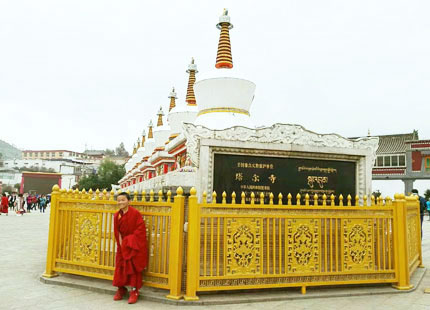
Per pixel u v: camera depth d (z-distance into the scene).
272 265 7.82
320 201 10.23
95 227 8.30
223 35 13.16
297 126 10.07
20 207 34.81
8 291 7.86
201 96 12.59
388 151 57.41
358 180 10.69
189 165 11.98
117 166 75.94
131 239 7.21
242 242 7.47
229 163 9.62
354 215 8.26
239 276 7.36
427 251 15.12
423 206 14.45
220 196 9.39
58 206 8.91
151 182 15.09
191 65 17.52
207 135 9.40
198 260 7.18
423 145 53.47
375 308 7.11
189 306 6.95
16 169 121.38
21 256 12.11
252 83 12.51
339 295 7.80
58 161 133.38
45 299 7.32
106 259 8.20
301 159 10.22
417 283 9.06
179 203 7.33
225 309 6.84
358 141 10.63
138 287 7.25
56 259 8.73
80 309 6.75
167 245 7.45
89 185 72.06
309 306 7.13
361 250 8.23
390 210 8.59
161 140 21.52
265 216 7.66
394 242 8.49
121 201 7.47
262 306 7.05
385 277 8.34
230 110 12.17
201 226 7.51
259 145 9.69
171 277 7.21
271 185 9.84
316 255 7.93
